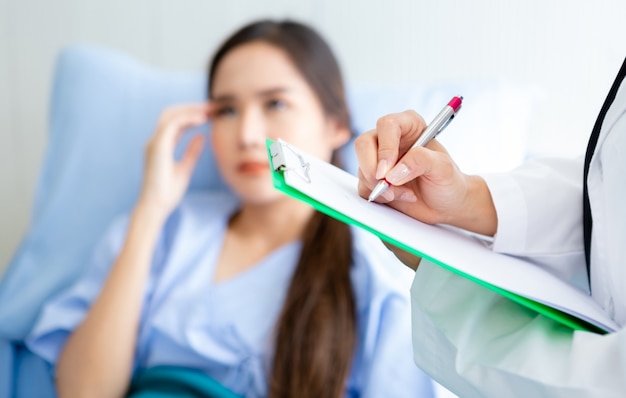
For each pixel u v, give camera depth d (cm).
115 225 117
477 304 41
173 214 121
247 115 110
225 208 120
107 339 98
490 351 38
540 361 35
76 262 123
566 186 49
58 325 105
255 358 96
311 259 100
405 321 92
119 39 149
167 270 108
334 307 96
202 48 147
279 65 110
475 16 123
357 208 38
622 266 41
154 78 137
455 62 126
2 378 106
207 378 94
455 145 101
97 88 136
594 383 33
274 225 108
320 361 92
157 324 100
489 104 106
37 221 129
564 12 114
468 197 46
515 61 120
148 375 97
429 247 37
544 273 45
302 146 109
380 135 43
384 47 132
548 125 113
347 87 123
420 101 113
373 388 88
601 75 112
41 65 152
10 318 114
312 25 128
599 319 38
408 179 41
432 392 86
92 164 132
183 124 114
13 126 153
